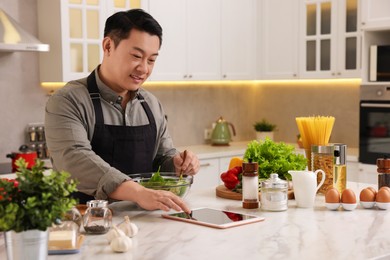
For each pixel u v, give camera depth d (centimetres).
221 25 566
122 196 235
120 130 280
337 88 586
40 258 164
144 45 261
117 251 188
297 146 583
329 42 546
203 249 190
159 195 228
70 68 469
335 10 539
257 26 597
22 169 160
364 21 503
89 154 248
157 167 300
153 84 570
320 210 250
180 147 585
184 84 595
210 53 559
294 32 572
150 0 511
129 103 286
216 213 240
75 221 195
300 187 254
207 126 615
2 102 477
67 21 463
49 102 266
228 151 551
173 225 222
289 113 627
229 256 183
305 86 612
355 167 516
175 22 530
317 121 288
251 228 218
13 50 434
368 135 504
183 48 538
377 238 206
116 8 490
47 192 159
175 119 589
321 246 195
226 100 632
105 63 274
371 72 503
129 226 206
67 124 258
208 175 536
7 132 480
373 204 254
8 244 162
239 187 274
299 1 566
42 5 479
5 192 158
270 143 283
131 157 285
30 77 489
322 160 279
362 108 507
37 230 161
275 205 246
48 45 444
